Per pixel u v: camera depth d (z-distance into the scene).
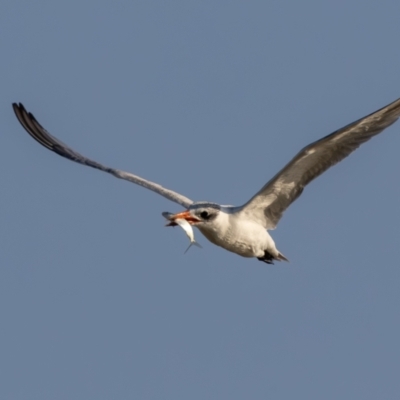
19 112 18.73
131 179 17.84
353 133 15.40
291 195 16.22
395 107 15.13
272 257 16.97
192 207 16.06
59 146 18.70
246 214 16.39
